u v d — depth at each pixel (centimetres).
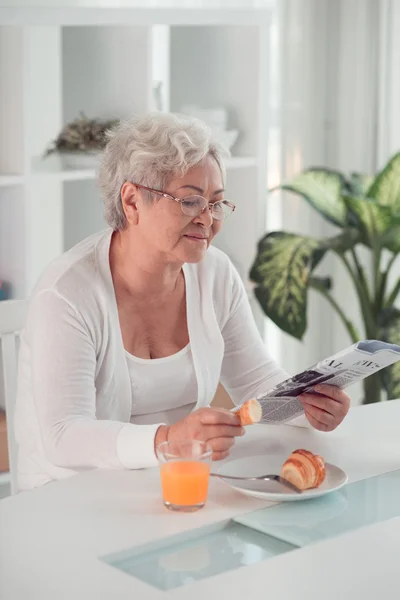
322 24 395
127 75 324
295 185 346
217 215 193
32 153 334
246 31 342
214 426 167
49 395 185
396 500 158
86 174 308
